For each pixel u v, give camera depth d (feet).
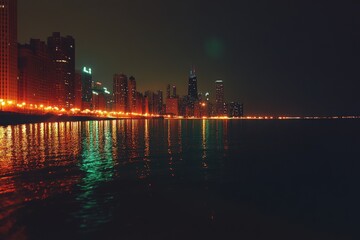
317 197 86.99
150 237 60.23
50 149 196.13
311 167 137.59
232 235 61.52
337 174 121.19
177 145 236.22
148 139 288.30
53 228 63.98
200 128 548.72
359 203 81.51
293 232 63.21
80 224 66.03
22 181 103.65
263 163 149.59
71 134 334.03
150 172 123.13
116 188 95.50
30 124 586.04
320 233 62.90
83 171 123.34
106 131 404.36
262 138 318.45
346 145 244.42
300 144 252.01
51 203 79.51
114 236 60.54
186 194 89.10
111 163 144.87
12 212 72.84
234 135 364.17
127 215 71.36
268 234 62.03
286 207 78.18
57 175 114.52
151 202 81.10
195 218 69.72
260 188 97.19
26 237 59.98
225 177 114.11
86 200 82.43
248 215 71.77
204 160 158.51
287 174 121.29
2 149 192.95
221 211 74.69
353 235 62.03
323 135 369.91
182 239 59.57
